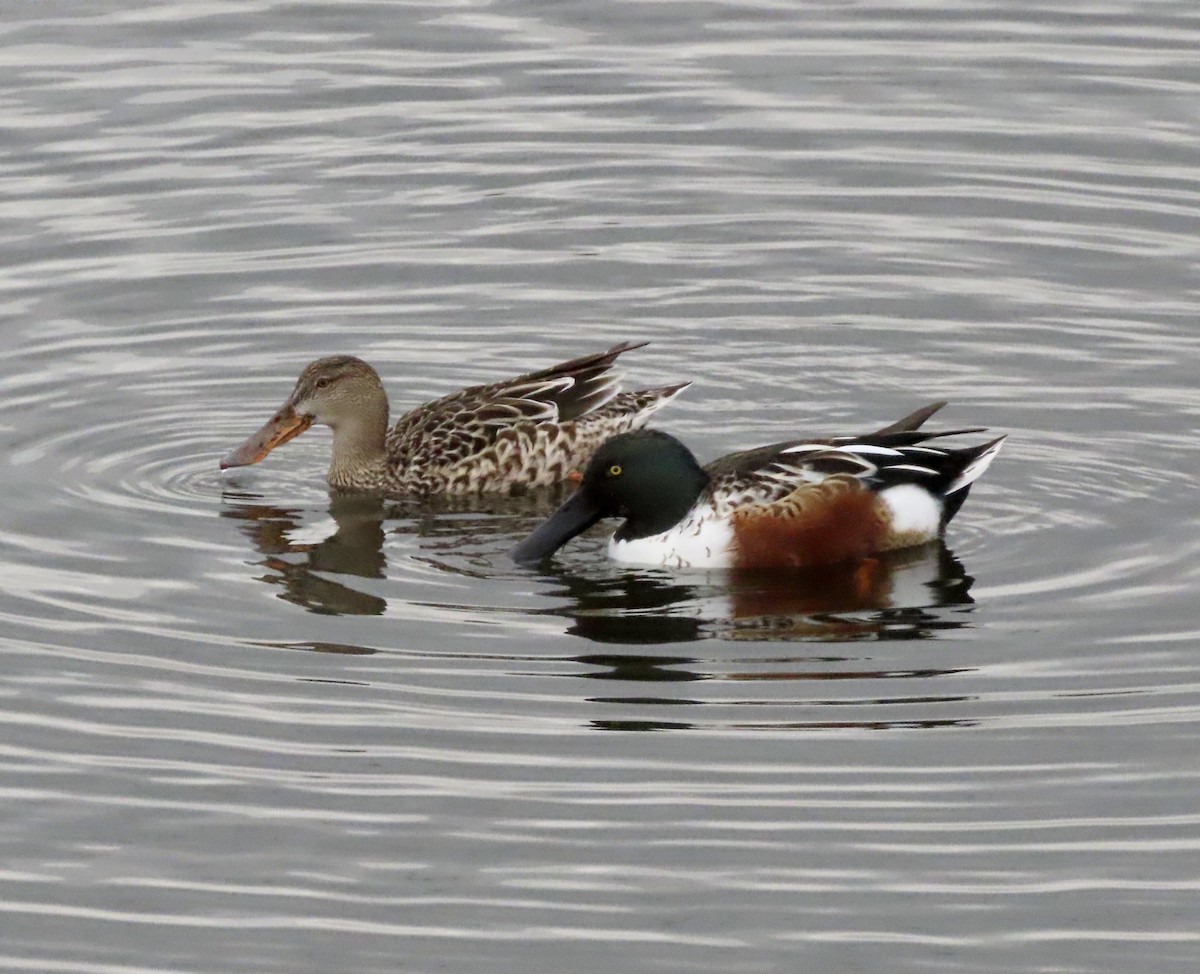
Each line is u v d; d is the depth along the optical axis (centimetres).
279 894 1183
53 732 1341
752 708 1366
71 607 1516
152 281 2105
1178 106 2386
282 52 2531
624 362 1984
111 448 1820
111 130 2358
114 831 1240
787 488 1612
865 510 1612
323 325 2052
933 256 2147
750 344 2014
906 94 2433
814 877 1194
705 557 1614
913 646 1453
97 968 1124
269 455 1888
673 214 2233
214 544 1647
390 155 2325
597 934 1148
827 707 1368
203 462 1816
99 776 1293
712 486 1628
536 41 2561
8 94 2412
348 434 1808
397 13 2617
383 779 1289
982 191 2256
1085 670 1412
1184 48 2506
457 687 1398
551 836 1231
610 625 1495
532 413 1825
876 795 1270
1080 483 1728
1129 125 2358
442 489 1803
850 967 1119
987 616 1498
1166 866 1200
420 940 1145
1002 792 1270
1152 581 1545
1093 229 2181
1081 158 2303
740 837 1230
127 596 1538
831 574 1594
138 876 1199
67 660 1434
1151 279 2089
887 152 2328
